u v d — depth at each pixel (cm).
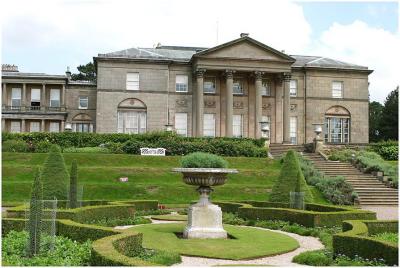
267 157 4853
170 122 5662
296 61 6178
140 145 4784
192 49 6606
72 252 1436
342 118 6038
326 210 2562
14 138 4847
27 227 1596
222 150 4797
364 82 6084
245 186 3666
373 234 1856
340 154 4681
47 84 5981
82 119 6038
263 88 5862
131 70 5612
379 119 9125
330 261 1458
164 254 1480
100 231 1584
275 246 1734
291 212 2362
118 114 5575
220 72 5681
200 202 1964
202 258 1533
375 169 4172
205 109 5694
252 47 5550
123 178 3750
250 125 5769
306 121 5919
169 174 3909
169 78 5703
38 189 1444
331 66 5981
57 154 2641
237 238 1909
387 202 3569
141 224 2342
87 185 3450
